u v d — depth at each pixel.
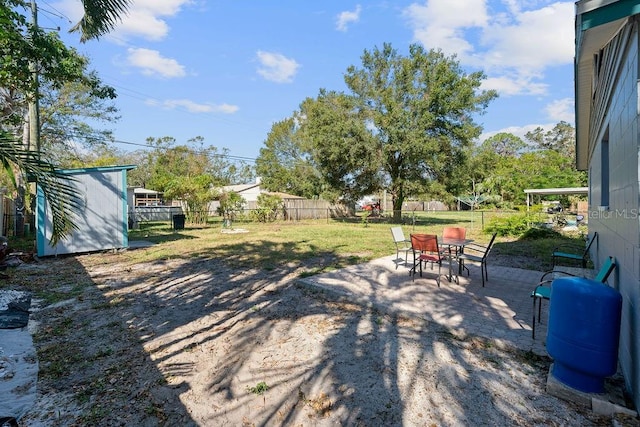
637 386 2.17
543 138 51.44
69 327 4.05
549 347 2.57
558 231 14.02
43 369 3.01
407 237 13.66
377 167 20.72
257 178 42.88
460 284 5.61
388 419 2.27
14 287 5.83
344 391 2.61
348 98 22.39
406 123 19.33
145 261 8.33
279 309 4.63
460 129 20.22
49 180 3.12
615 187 3.28
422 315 4.11
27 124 12.80
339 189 23.02
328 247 10.59
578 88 5.27
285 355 3.25
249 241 12.21
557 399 2.46
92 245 9.50
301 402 2.49
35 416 2.33
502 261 7.81
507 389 2.59
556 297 2.52
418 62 20.72
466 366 2.96
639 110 2.13
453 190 22.09
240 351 3.36
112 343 3.59
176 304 4.92
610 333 2.29
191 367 3.05
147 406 2.46
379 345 3.42
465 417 2.27
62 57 8.97
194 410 2.41
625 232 2.68
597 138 5.68
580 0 2.07
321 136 21.25
